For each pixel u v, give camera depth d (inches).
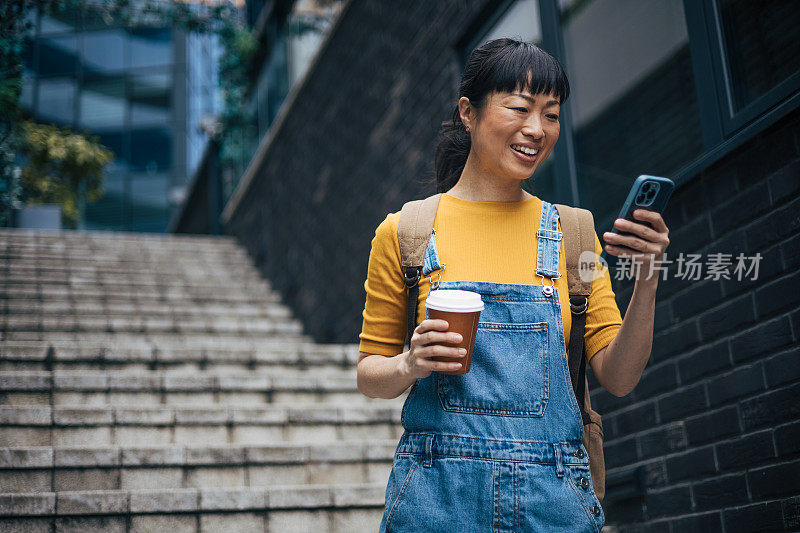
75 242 356.2
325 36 312.8
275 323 304.7
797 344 93.1
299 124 349.7
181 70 965.2
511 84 62.2
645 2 134.4
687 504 109.9
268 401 182.4
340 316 284.4
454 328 54.9
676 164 125.9
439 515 57.7
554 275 62.4
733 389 102.8
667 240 57.2
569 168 155.3
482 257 63.1
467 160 68.3
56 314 255.8
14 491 127.4
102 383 168.4
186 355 199.0
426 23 227.6
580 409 61.9
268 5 408.2
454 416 59.4
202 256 395.5
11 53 292.5
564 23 160.4
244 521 125.1
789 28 102.4
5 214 355.3
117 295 287.6
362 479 149.4
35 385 163.0
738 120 109.8
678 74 126.0
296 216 345.7
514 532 56.9
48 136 439.2
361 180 273.9
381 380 60.3
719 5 116.0
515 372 59.5
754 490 98.0
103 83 952.3
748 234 102.6
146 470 136.0
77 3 356.5
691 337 111.4
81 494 117.5
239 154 478.0
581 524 57.6
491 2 190.5
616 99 142.9
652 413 118.5
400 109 243.4
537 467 57.9
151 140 944.3
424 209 65.4
